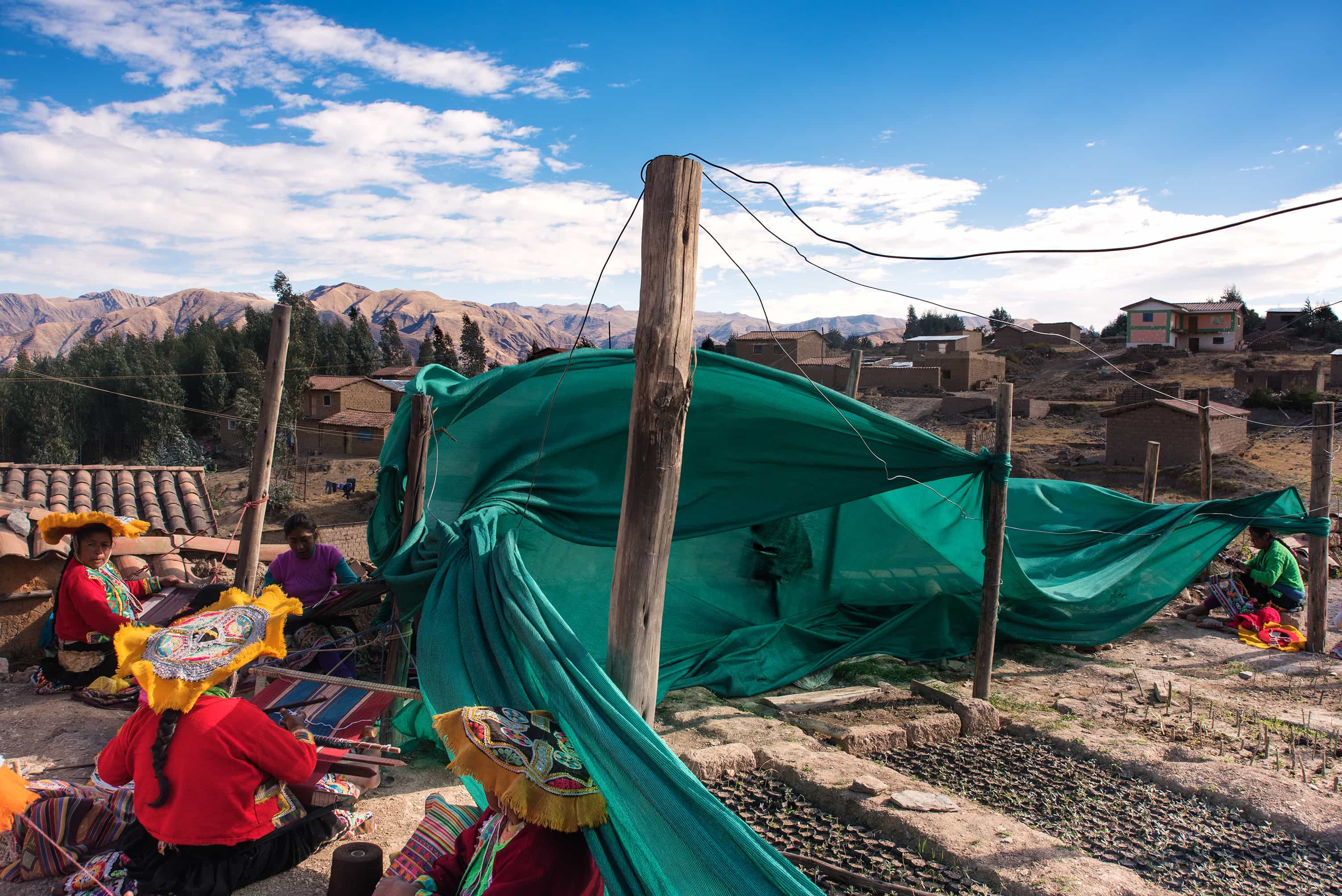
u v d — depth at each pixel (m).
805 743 6.53
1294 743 6.92
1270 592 10.67
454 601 4.68
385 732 5.77
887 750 6.67
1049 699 8.08
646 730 3.28
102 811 3.85
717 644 8.35
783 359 69.50
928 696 7.80
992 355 73.44
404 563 5.64
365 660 7.18
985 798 5.76
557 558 7.47
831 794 5.46
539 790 2.87
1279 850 5.05
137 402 74.44
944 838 4.86
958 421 54.12
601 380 6.64
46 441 70.62
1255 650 10.02
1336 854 4.98
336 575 6.93
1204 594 12.30
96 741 5.50
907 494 8.46
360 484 54.38
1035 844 4.83
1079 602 9.71
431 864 3.14
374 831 4.58
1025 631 9.73
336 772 4.16
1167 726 7.25
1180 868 4.83
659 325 3.92
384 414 66.00
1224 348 72.12
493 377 6.53
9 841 3.88
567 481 6.59
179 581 7.43
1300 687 8.59
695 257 3.99
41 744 5.38
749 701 7.83
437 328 132.00
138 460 72.19
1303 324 78.75
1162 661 9.59
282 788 3.98
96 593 6.09
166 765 3.56
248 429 67.50
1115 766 6.31
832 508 9.02
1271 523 10.16
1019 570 8.68
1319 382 53.09
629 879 2.91
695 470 6.72
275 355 6.28
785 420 6.54
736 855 2.88
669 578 8.76
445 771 5.46
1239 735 7.06
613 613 4.02
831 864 4.69
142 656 3.53
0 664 6.71
